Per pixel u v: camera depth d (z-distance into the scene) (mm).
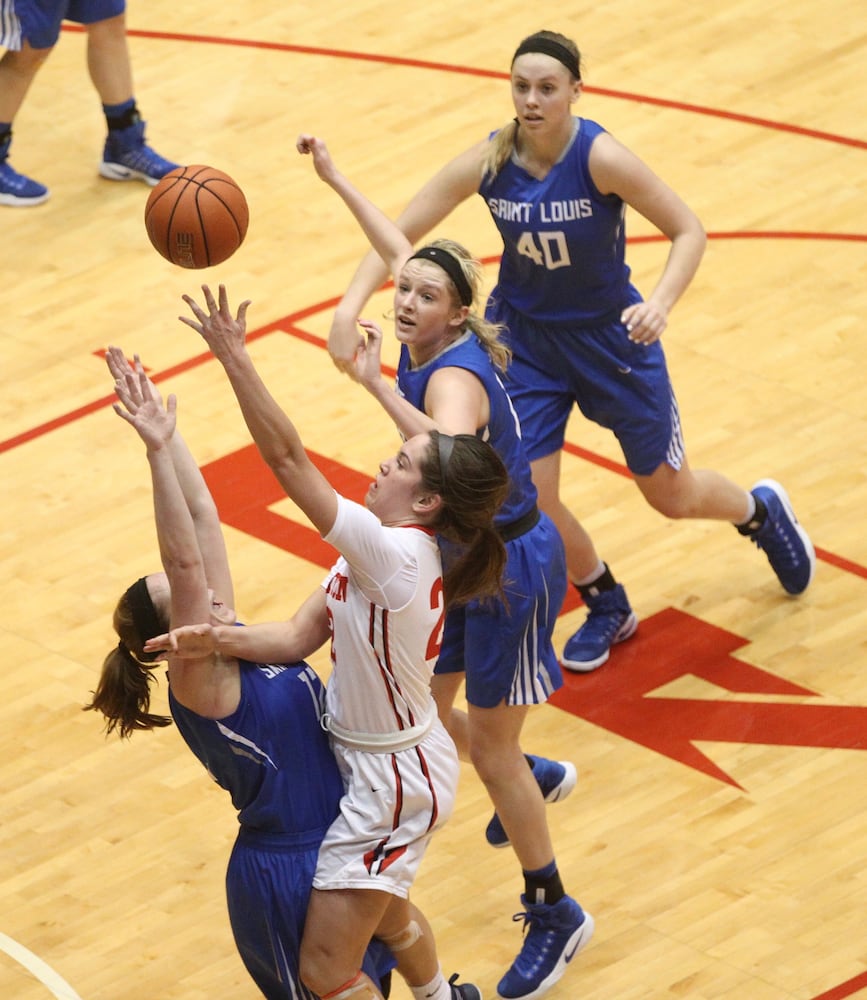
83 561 18891
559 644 17766
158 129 27672
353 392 21531
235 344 10680
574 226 15383
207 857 15156
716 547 18969
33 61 25422
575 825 15398
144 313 23266
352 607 11211
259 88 28875
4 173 26000
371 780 11359
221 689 11195
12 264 24516
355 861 11328
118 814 15648
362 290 14969
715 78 28484
